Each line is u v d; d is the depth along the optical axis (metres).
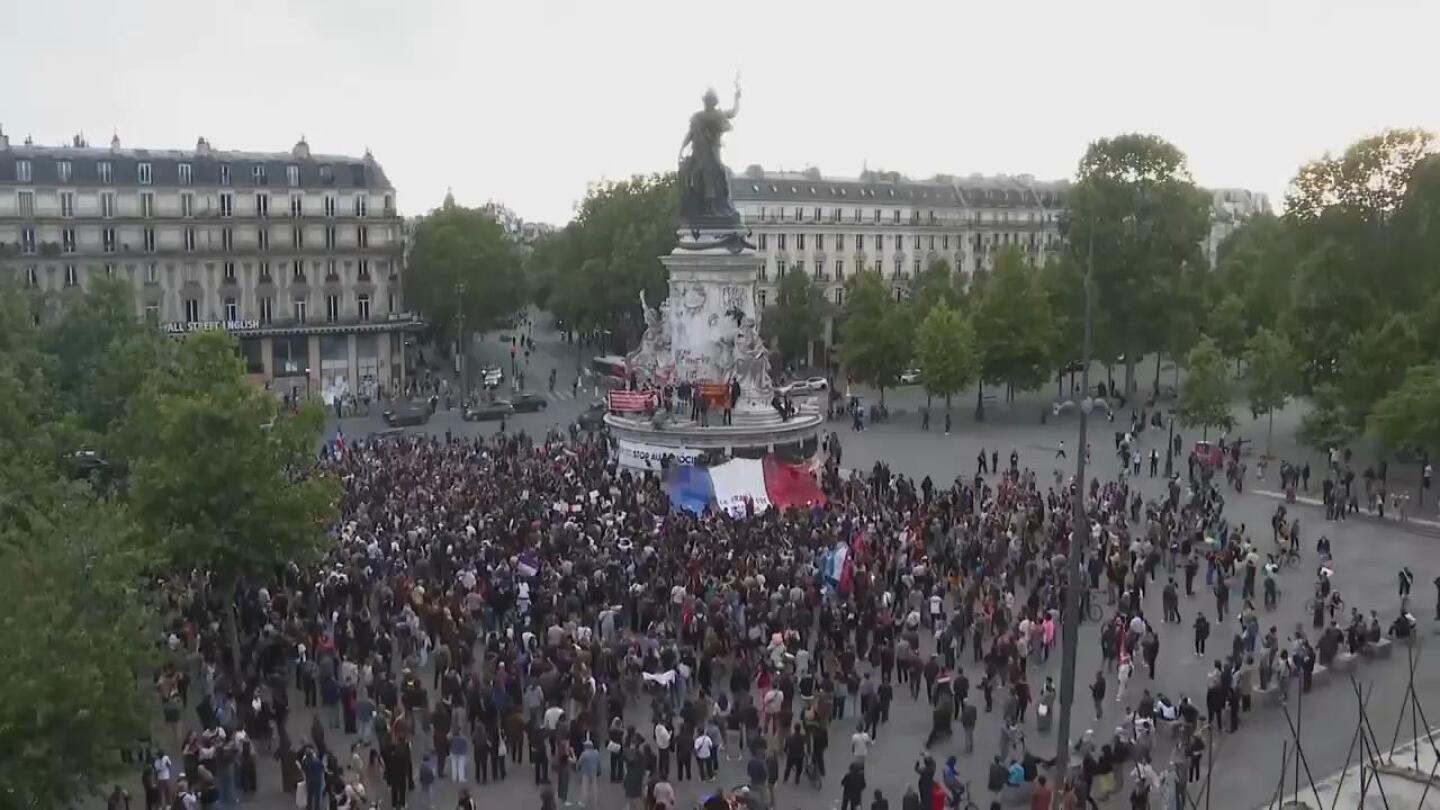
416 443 91.25
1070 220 135.88
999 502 69.50
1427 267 95.50
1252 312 127.88
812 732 38.03
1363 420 87.25
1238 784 38.06
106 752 30.12
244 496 48.19
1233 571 58.41
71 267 127.12
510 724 39.47
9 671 27.61
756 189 178.50
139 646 32.44
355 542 55.56
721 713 40.72
